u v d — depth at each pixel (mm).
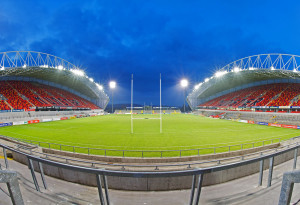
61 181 7797
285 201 2355
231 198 4324
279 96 51469
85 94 96062
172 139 19922
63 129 28359
